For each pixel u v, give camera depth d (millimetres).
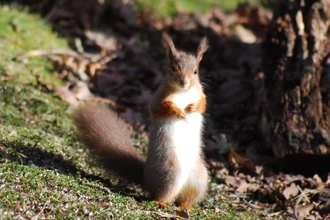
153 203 8539
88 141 9336
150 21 18391
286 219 9367
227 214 9094
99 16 17312
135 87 14141
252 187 10336
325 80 11094
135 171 9148
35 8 17078
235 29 18531
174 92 8727
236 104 13438
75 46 15344
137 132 12242
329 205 9672
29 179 8125
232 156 11180
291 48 11672
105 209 7867
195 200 8953
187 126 8742
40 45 14656
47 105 12008
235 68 15250
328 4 11867
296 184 10469
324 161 10750
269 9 21203
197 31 17797
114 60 15273
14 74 12836
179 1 20703
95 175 9438
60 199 7777
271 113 11273
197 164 8875
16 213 7125
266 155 11469
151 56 15953
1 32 14461
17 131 10242
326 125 10797
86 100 12977
